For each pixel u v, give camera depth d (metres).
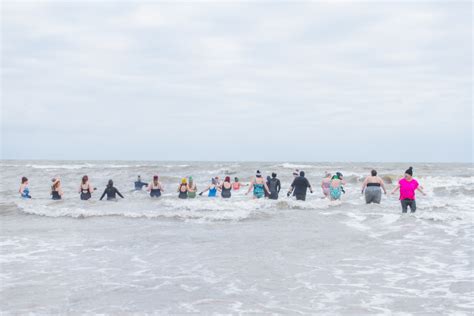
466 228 12.50
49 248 10.48
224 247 10.39
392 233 11.84
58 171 45.59
